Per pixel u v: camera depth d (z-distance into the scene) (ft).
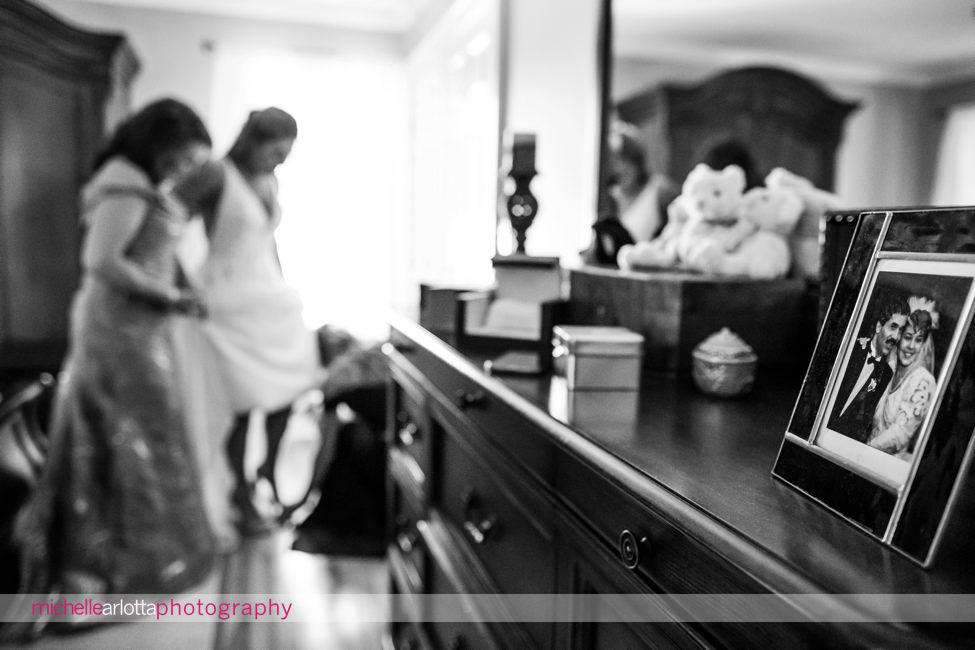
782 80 4.47
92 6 13.43
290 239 14.53
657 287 3.90
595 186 6.49
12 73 9.89
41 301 10.43
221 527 9.18
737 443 2.58
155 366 8.22
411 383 5.70
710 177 4.14
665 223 5.60
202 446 8.95
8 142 10.00
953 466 1.57
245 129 8.67
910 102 3.65
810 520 1.86
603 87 6.33
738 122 4.88
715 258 4.06
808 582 1.52
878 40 3.82
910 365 1.79
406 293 14.85
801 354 4.02
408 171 15.03
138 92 13.80
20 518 7.07
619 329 3.81
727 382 3.26
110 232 7.82
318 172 14.75
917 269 1.86
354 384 9.04
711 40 5.07
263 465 9.95
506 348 4.56
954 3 3.41
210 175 8.59
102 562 7.86
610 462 2.39
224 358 8.91
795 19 4.39
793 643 1.62
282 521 9.83
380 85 15.01
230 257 8.91
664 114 5.57
